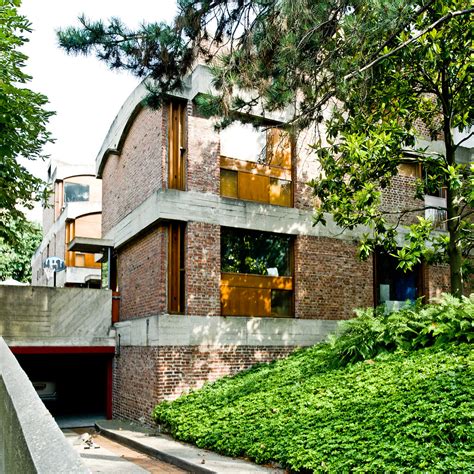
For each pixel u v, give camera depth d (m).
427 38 11.70
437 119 17.95
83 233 33.47
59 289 16.94
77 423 17.06
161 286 14.93
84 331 17.09
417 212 18.88
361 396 9.63
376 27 9.34
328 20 9.77
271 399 11.40
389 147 12.44
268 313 15.97
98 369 22.19
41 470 1.78
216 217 15.31
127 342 16.38
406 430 7.42
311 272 16.55
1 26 14.33
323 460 7.57
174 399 14.21
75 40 9.23
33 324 16.50
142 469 9.77
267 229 15.98
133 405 15.60
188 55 10.36
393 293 18.22
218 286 15.15
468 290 18.31
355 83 10.37
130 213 17.30
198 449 10.76
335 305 16.78
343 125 12.99
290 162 16.83
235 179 15.95
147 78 10.59
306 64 10.05
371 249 13.29
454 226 13.02
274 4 9.45
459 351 10.16
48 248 39.25
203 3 9.57
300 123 11.23
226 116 10.99
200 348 14.70
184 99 15.48
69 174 37.88
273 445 8.85
